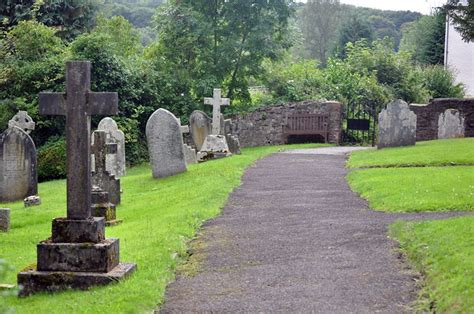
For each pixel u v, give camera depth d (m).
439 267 8.28
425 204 12.60
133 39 42.00
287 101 36.84
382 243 10.10
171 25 35.66
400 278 8.43
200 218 12.85
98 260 8.71
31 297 8.44
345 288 8.19
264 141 34.53
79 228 8.86
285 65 44.06
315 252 9.88
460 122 27.91
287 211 13.25
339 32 69.44
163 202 15.90
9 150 20.53
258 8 36.38
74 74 9.09
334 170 19.69
